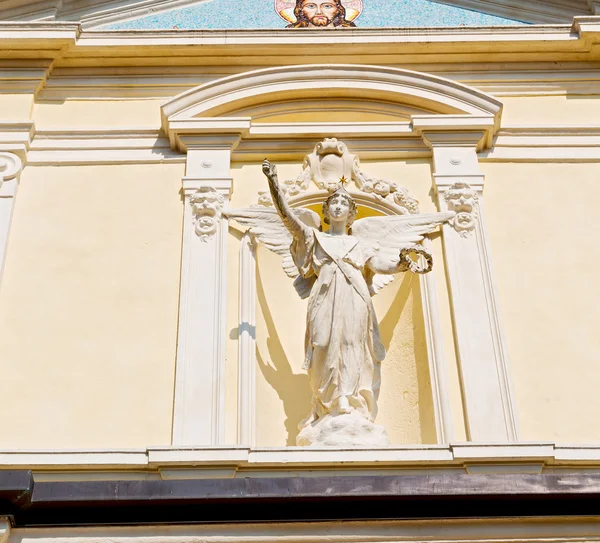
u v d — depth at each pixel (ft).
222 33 45.91
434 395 38.37
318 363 37.91
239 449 35.29
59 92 45.60
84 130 44.37
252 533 33.37
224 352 38.93
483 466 35.37
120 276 40.81
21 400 38.04
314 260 39.37
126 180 43.19
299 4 49.21
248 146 44.01
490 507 33.60
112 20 48.60
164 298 40.34
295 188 42.86
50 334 39.52
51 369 38.73
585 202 42.80
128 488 33.60
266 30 46.01
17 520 33.42
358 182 43.11
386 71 45.01
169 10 49.03
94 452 35.55
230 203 42.68
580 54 46.50
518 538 33.40
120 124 44.86
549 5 48.96
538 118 45.27
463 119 43.96
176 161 43.68
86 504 33.47
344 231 40.57
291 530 33.42
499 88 45.91
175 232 41.83
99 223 42.04
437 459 35.35
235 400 38.37
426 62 46.42
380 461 35.27
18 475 33.35
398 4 49.32
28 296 40.34
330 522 33.50
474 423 37.58
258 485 33.63
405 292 42.01
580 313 40.16
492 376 38.52
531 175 43.50
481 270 40.81
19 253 41.27
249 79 44.78
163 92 45.75
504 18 49.06
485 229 41.75
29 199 42.63
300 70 45.11
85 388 38.34
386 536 33.37
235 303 40.40
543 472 35.58
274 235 41.29
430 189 43.14
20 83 45.29
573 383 38.65
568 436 37.58
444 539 33.37
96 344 39.29
